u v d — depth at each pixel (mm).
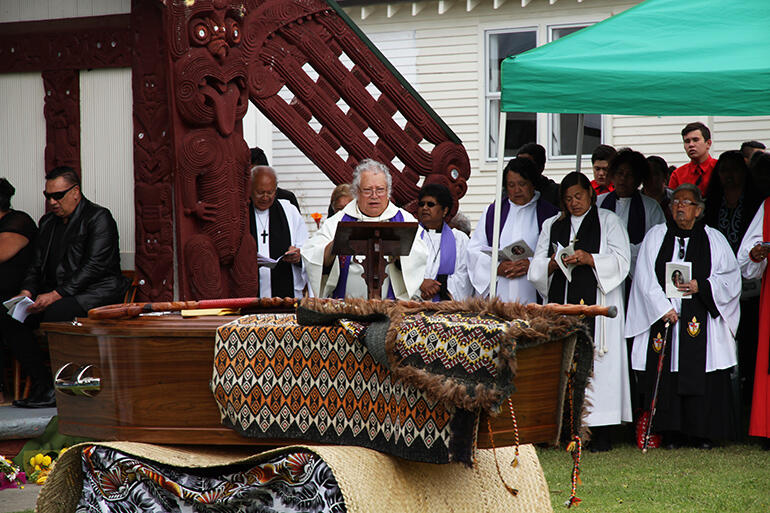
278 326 5707
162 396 5996
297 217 11859
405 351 5141
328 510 5305
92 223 10281
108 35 10422
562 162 22891
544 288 11719
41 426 9742
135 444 5980
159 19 9656
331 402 5523
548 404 5352
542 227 12070
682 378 11344
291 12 11672
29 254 10812
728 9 10273
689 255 11547
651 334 11578
